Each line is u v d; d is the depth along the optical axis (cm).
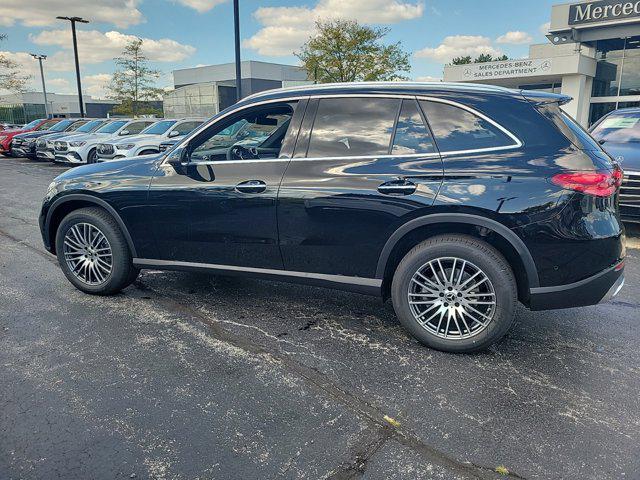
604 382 297
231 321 379
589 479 217
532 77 2566
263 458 227
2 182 1231
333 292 445
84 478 213
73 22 2747
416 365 315
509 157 304
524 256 302
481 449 236
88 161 1495
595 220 298
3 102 5894
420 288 335
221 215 366
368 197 324
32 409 261
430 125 324
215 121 377
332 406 269
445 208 309
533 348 340
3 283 459
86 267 424
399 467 223
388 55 2381
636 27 2352
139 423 251
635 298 436
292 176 346
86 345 335
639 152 613
